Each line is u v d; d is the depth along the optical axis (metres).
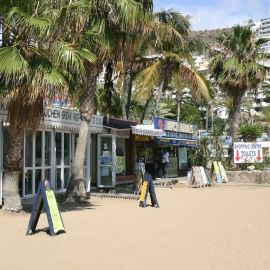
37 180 17.09
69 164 19.14
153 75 27.69
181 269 7.15
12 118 12.06
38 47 11.76
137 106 38.00
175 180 25.89
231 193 19.81
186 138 31.50
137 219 12.20
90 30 14.16
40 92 11.16
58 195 17.39
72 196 15.83
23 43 11.51
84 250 8.47
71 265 7.39
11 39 11.78
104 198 17.33
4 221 11.62
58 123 16.67
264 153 30.34
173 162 30.20
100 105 23.64
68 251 8.39
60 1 13.02
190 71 28.83
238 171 27.69
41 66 11.23
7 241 9.29
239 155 29.30
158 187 22.56
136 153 26.61
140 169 18.56
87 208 14.45
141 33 14.98
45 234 10.00
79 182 16.00
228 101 42.06
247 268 7.21
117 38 14.80
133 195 17.45
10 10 11.13
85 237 9.69
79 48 12.50
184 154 33.06
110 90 19.94
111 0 13.61
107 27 14.34
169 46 27.67
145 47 23.98
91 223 11.51
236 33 29.72
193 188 22.47
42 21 11.32
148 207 14.77
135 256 8.01
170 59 27.95
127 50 15.41
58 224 10.11
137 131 22.92
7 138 14.85
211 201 16.61
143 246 8.81
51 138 17.78
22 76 10.91
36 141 16.98
